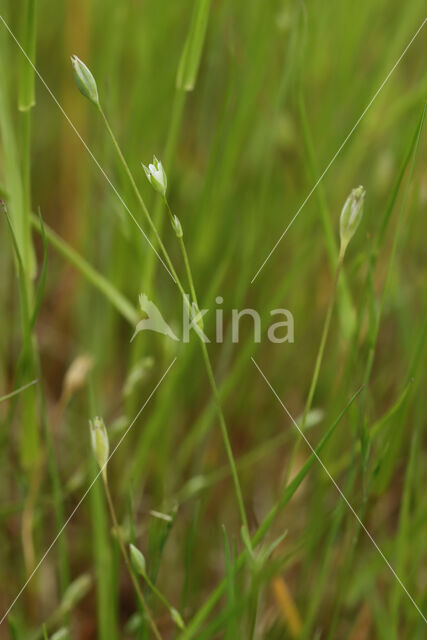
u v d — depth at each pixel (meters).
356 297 0.24
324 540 0.23
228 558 0.19
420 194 0.24
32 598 0.22
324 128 0.25
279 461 0.25
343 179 0.25
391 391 0.25
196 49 0.20
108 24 0.26
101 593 0.20
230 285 0.25
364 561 0.23
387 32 0.28
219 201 0.23
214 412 0.23
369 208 0.25
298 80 0.21
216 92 0.27
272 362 0.26
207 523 0.24
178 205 0.26
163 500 0.24
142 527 0.23
